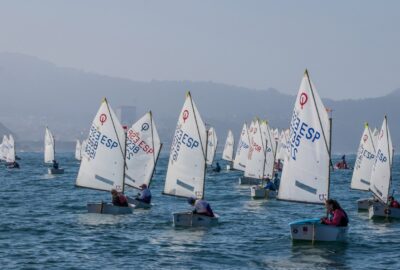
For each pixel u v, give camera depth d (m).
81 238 38.22
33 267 30.11
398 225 45.44
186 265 30.73
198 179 45.84
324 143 35.72
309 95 36.03
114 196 49.38
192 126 45.97
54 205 58.28
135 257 32.59
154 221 45.69
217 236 39.34
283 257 32.59
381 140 51.06
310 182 36.06
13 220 46.50
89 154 51.56
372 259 32.41
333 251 34.28
